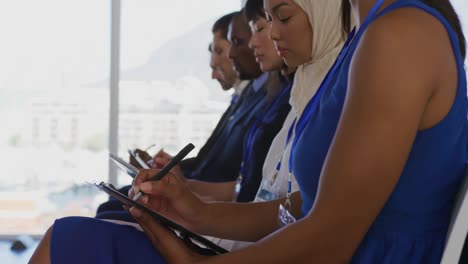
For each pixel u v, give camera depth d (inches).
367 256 51.7
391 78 45.8
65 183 198.4
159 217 56.1
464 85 49.1
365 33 48.0
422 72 46.0
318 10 78.7
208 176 124.0
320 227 47.5
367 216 47.2
